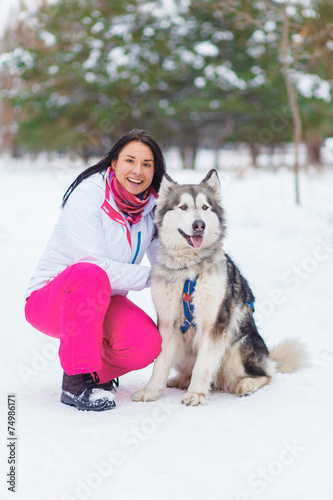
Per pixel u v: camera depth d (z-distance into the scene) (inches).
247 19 499.5
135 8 834.2
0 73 1076.5
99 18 828.0
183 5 811.4
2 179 758.5
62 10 837.8
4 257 292.7
